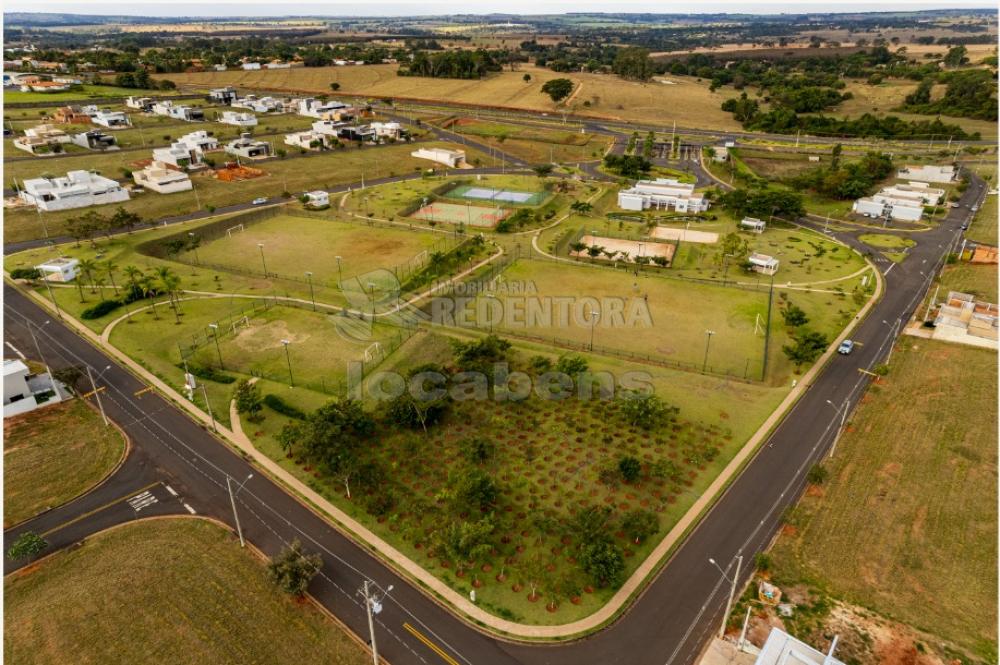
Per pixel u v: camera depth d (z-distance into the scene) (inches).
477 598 2615.7
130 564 2760.8
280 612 2549.2
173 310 5132.9
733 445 3563.0
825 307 5329.7
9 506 3085.6
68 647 2390.5
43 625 2475.4
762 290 5664.4
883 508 3088.1
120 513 3065.9
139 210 7544.3
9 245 6407.5
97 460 3417.8
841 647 2383.1
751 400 3991.1
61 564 2765.7
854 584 2674.7
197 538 2908.5
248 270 6053.2
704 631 2486.5
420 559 2812.5
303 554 2758.4
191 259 6338.6
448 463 3412.9
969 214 7765.8
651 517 2866.6
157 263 6127.0
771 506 3122.5
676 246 6737.2
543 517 2947.8
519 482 3238.2
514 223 7381.9
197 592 2625.5
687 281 5856.3
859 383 4195.4
